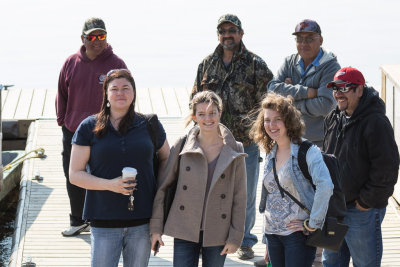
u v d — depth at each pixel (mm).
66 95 10500
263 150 7539
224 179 7406
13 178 13703
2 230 13102
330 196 6980
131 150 7270
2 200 13695
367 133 7633
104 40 10156
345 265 8438
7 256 11977
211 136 7453
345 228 7055
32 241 10453
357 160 7773
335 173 7152
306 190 7137
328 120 8281
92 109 10273
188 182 7418
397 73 12680
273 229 7320
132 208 7227
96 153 7254
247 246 9891
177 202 7453
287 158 7219
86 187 7184
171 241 10562
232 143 7453
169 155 7574
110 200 7238
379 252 8023
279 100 7184
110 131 7305
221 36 9578
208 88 9742
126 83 7285
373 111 7684
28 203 11844
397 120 12312
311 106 9594
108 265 7328
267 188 7359
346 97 7777
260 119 7441
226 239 7469
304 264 7207
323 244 7062
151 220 7438
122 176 7062
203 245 7379
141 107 17281
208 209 7371
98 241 7320
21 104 17406
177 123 15922
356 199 7879
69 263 9758
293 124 7137
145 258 7512
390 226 10930
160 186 7539
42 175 13062
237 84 9562
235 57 9594
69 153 10430
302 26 9719
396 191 12094
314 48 9750
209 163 7441
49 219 11266
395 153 7621
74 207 10547
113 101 7238
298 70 9969
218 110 7367
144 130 7438
